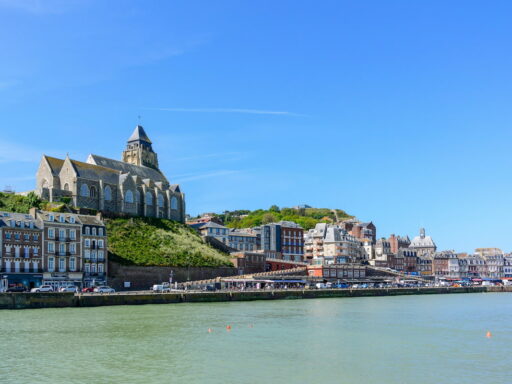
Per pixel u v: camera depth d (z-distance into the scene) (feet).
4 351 197.47
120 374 166.09
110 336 231.30
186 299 412.98
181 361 183.93
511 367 178.91
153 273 516.32
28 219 433.07
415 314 343.05
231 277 563.07
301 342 222.48
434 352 203.10
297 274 654.53
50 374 165.37
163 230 615.57
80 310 333.42
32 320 279.28
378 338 234.79
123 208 616.80
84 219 476.95
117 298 372.99
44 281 431.43
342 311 358.23
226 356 192.54
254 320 295.28
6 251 410.93
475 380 162.30
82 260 461.37
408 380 161.99
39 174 599.16
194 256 576.20
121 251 515.91
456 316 331.98
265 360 186.50
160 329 253.44
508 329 268.00
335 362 184.44
